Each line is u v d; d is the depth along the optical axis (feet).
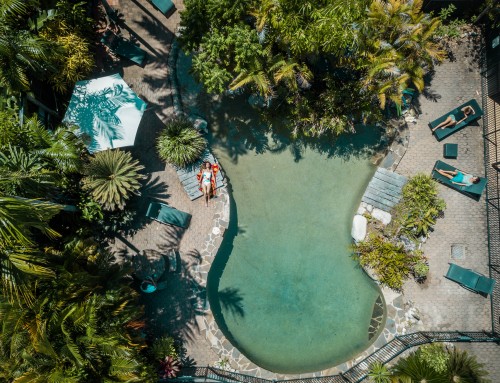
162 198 48.26
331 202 49.57
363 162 49.47
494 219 47.91
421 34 40.09
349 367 47.24
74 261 37.42
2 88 38.99
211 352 47.37
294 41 37.19
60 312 33.35
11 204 26.84
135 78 48.91
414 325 47.73
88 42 45.93
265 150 49.62
